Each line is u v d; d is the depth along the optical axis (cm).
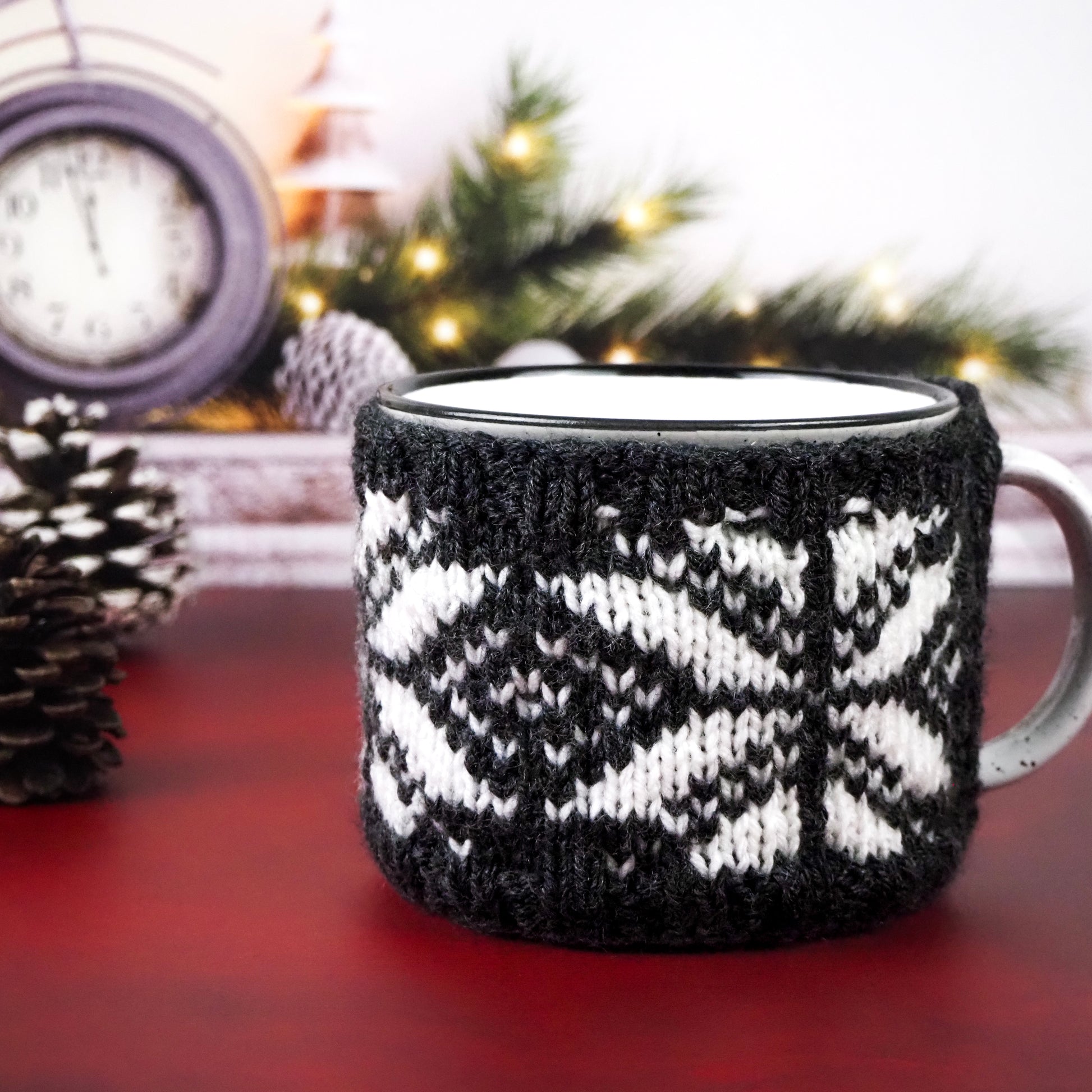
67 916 45
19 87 81
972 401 44
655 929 39
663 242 83
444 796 40
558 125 82
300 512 85
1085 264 84
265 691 67
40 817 53
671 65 81
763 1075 35
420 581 39
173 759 58
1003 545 86
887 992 39
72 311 82
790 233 83
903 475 38
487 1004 39
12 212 81
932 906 45
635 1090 35
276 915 45
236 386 84
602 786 38
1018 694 66
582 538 37
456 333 84
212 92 81
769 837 38
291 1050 37
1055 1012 39
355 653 67
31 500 72
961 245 84
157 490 75
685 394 51
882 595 38
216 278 83
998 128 82
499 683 38
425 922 44
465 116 82
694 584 37
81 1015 38
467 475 38
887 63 82
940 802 42
